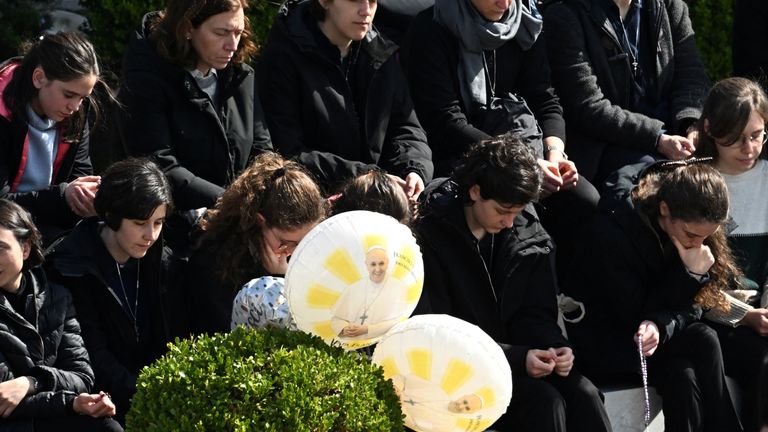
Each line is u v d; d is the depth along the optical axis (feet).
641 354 32.68
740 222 38.11
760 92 37.60
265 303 24.76
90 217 30.91
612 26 41.37
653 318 33.73
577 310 35.60
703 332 34.14
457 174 32.04
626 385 35.40
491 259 32.76
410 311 23.16
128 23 45.57
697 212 32.71
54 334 28.84
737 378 35.86
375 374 22.02
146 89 33.78
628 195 34.76
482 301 32.30
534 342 32.48
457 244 32.01
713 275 34.78
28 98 32.22
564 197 38.45
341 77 36.99
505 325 32.96
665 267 34.55
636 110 41.96
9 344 27.91
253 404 20.45
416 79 39.60
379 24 43.57
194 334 30.91
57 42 31.91
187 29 33.42
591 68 41.11
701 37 51.62
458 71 39.32
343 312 22.27
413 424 23.17
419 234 31.91
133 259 30.89
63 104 32.04
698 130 38.50
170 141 34.14
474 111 39.50
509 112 38.70
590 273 34.99
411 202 32.24
